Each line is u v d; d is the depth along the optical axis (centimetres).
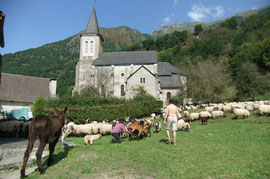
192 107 2978
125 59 5112
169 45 12612
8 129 1533
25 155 646
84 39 5306
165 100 4491
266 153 710
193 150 796
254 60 6988
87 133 1589
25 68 12588
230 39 10631
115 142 1103
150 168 602
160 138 1167
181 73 4150
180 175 544
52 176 612
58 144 1130
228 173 552
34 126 659
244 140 962
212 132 1274
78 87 5138
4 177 673
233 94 4912
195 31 14150
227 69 6456
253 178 513
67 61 15800
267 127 1250
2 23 1073
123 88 4891
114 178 543
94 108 2269
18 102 4341
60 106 2325
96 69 5003
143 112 2823
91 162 676
